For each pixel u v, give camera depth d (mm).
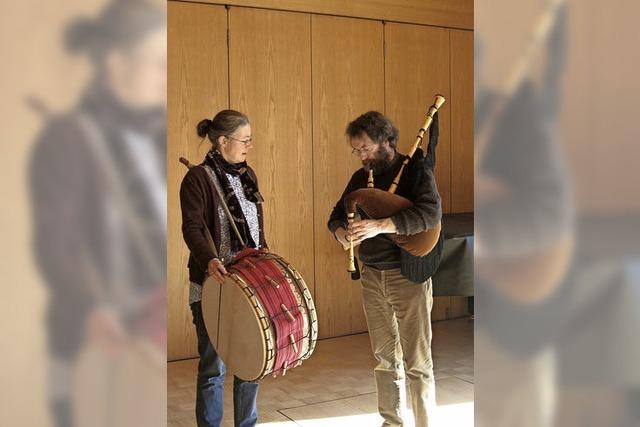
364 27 4805
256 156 4473
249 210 2578
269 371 2305
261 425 3094
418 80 5027
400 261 2443
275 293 2330
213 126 2527
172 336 4262
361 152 2457
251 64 4422
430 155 2410
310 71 4621
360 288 4879
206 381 2570
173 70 4199
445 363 4062
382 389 2652
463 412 3219
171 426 3090
